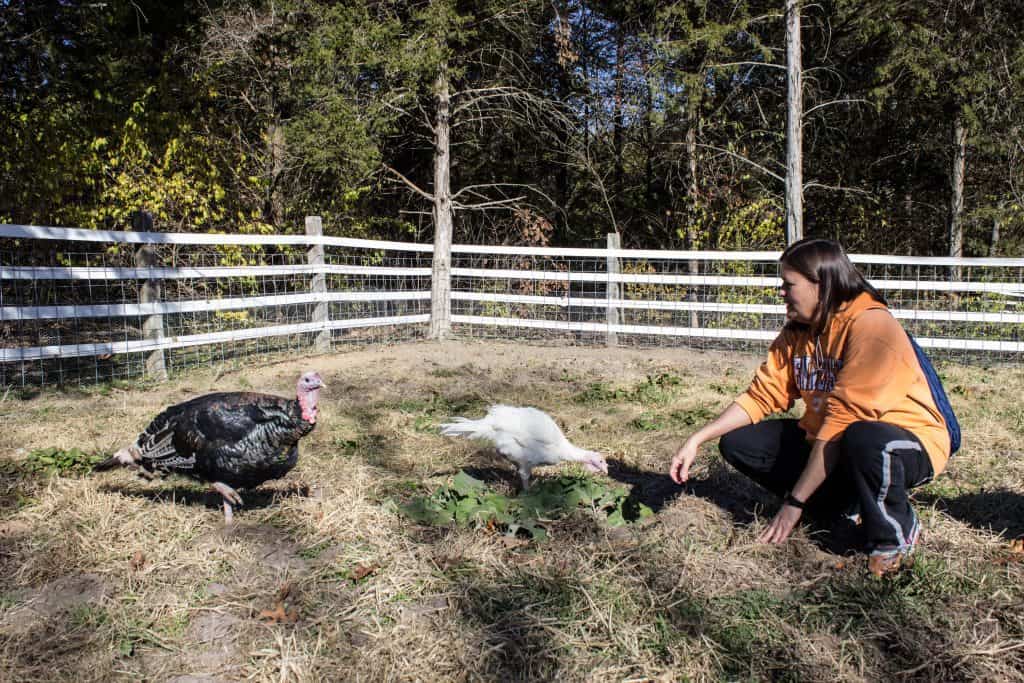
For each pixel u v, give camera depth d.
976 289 10.00
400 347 10.95
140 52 12.68
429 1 11.72
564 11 13.92
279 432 3.95
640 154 18.73
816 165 17.23
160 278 8.42
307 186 14.32
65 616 3.22
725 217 14.76
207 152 12.34
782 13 12.09
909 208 18.20
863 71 15.18
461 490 4.47
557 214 18.77
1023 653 2.88
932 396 3.51
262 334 9.55
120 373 8.83
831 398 3.53
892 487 3.36
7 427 6.16
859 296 3.58
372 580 3.52
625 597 3.33
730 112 15.84
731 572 3.50
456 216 17.27
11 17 11.26
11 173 10.33
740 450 4.05
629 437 6.19
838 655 2.91
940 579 3.36
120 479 4.90
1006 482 4.91
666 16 12.91
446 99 12.13
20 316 7.36
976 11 12.85
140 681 2.80
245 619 3.21
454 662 2.90
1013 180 14.16
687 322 14.35
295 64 12.41
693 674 2.81
